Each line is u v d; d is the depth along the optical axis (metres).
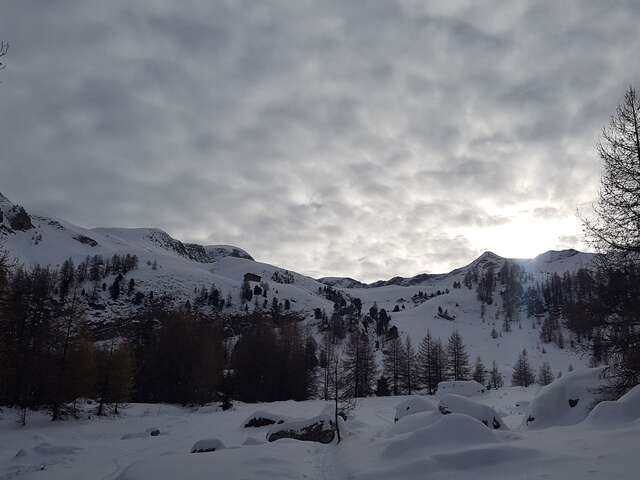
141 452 21.34
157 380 61.66
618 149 16.61
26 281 39.66
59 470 17.17
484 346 160.12
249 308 168.38
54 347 37.72
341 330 145.00
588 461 7.95
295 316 166.38
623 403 11.81
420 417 15.44
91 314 140.50
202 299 170.12
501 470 8.59
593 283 17.25
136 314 148.50
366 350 72.62
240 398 69.12
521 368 101.62
